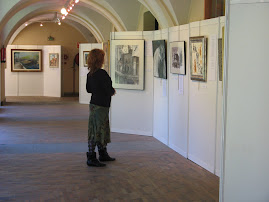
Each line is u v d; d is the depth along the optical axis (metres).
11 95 22.34
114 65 10.30
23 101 19.12
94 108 6.89
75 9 17.53
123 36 10.11
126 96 10.34
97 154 8.00
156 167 6.96
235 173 3.90
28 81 22.44
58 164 7.07
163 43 8.73
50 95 22.27
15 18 16.80
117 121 10.57
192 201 5.19
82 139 9.52
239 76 3.79
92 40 23.12
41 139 9.48
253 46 3.76
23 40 23.28
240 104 3.83
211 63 6.57
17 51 22.16
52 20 22.30
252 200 3.92
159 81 9.37
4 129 10.89
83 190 5.62
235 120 3.85
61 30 23.64
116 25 13.70
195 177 6.34
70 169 6.74
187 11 8.74
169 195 5.43
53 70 21.92
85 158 7.57
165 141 9.03
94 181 6.06
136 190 5.64
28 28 23.25
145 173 6.55
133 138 9.75
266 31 3.74
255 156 3.88
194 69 7.16
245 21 3.73
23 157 7.59
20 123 12.03
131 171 6.67
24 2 13.70
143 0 9.84
